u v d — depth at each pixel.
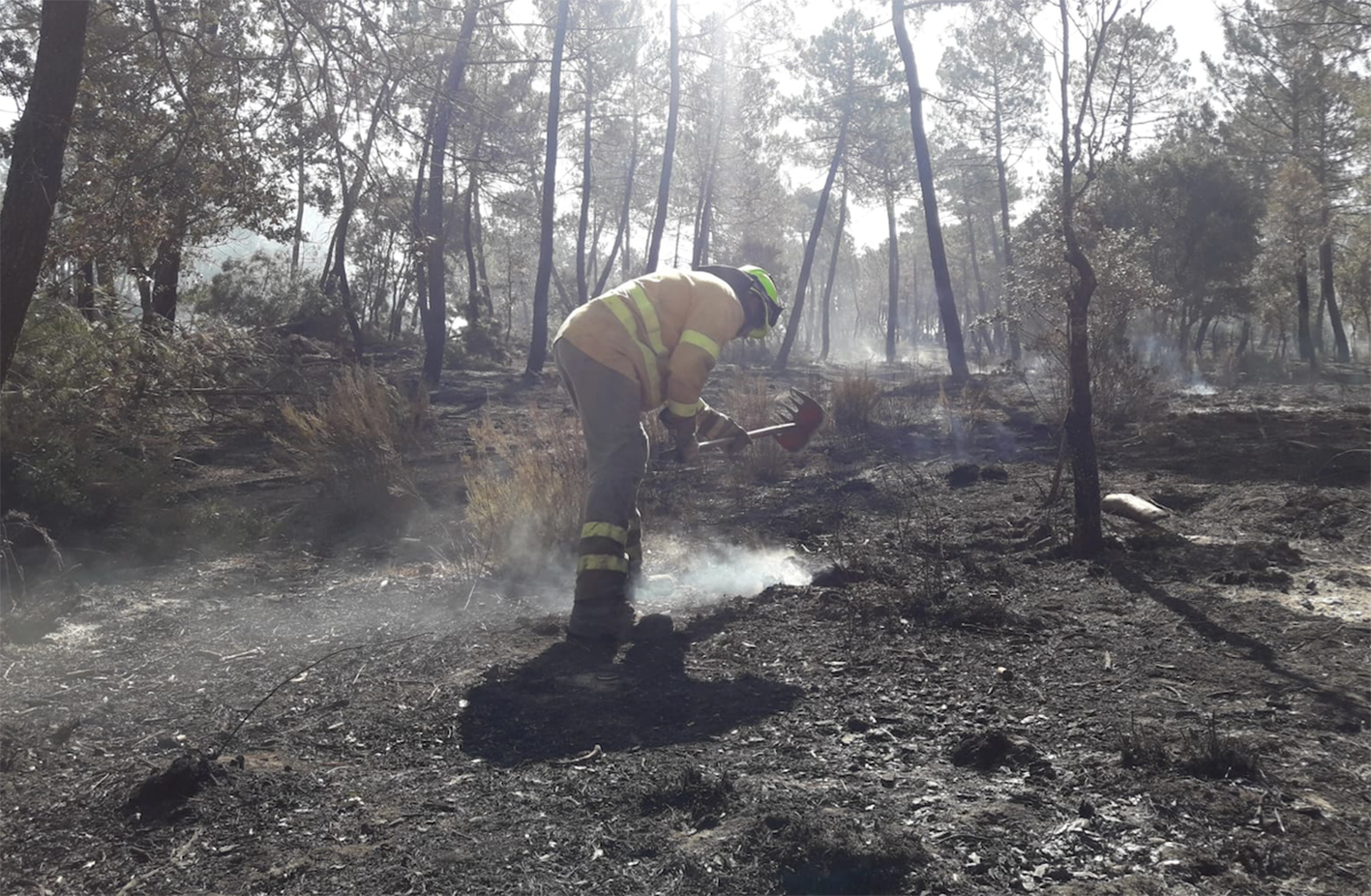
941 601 4.56
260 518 6.93
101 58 6.39
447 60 7.50
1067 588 4.80
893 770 2.77
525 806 2.59
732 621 4.43
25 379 7.14
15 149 4.93
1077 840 2.32
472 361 26.09
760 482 8.32
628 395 4.40
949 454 9.59
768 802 2.53
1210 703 3.22
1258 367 24.19
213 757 2.89
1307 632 3.92
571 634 4.20
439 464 8.82
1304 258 32.97
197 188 6.80
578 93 31.03
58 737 3.13
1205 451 8.67
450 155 7.02
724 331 4.55
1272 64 31.27
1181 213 30.16
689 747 2.99
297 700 3.51
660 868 2.25
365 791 2.71
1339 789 2.56
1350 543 5.41
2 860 2.34
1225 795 2.52
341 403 7.82
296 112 6.43
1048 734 3.01
